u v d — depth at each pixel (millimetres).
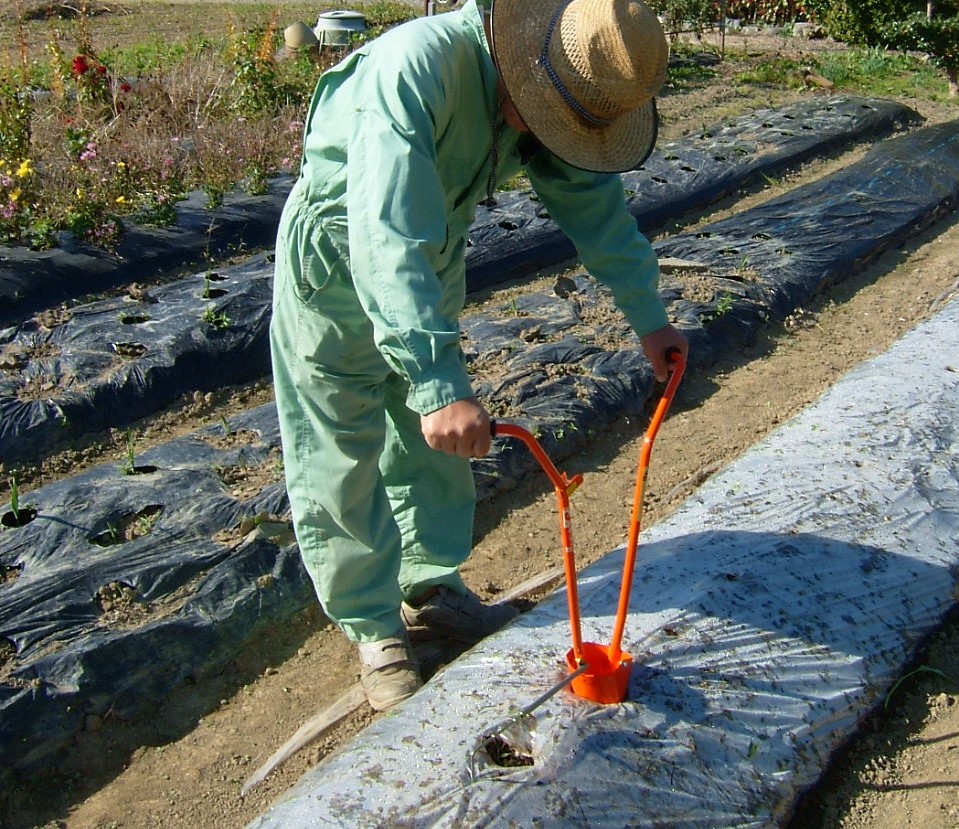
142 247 6344
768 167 8656
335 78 2521
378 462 2938
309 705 3186
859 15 12375
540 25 2322
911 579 3289
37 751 2949
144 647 3242
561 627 2914
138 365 5039
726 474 3811
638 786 2438
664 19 13422
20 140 7152
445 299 2805
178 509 3926
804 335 5859
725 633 2883
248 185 7445
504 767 2436
